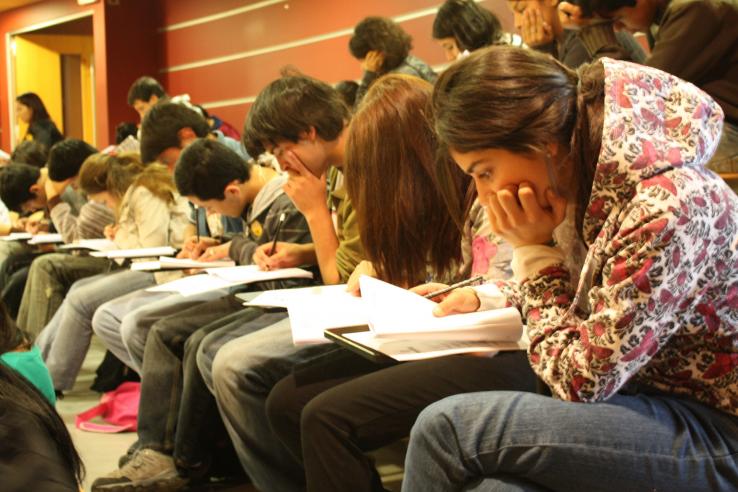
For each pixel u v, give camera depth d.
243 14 6.95
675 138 1.23
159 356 2.49
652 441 1.20
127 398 3.25
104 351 4.37
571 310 1.29
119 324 3.01
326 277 2.31
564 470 1.21
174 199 3.61
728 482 1.21
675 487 1.21
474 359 1.59
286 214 2.65
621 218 1.21
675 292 1.17
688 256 1.16
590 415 1.22
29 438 0.98
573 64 2.87
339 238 2.33
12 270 4.57
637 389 1.34
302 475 2.04
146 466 2.41
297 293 2.04
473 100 1.25
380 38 3.90
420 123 1.83
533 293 1.35
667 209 1.15
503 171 1.30
